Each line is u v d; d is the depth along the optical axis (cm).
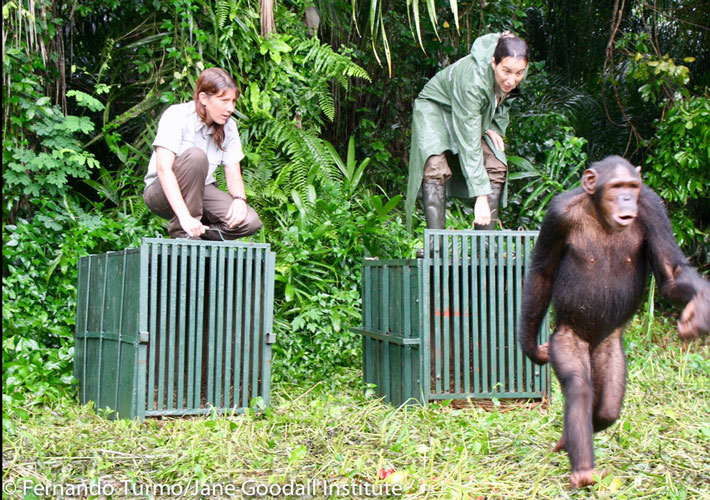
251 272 465
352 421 427
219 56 844
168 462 351
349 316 710
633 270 337
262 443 383
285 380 599
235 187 526
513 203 990
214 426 411
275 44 839
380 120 1098
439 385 484
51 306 646
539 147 1066
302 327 671
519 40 518
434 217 541
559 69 1298
